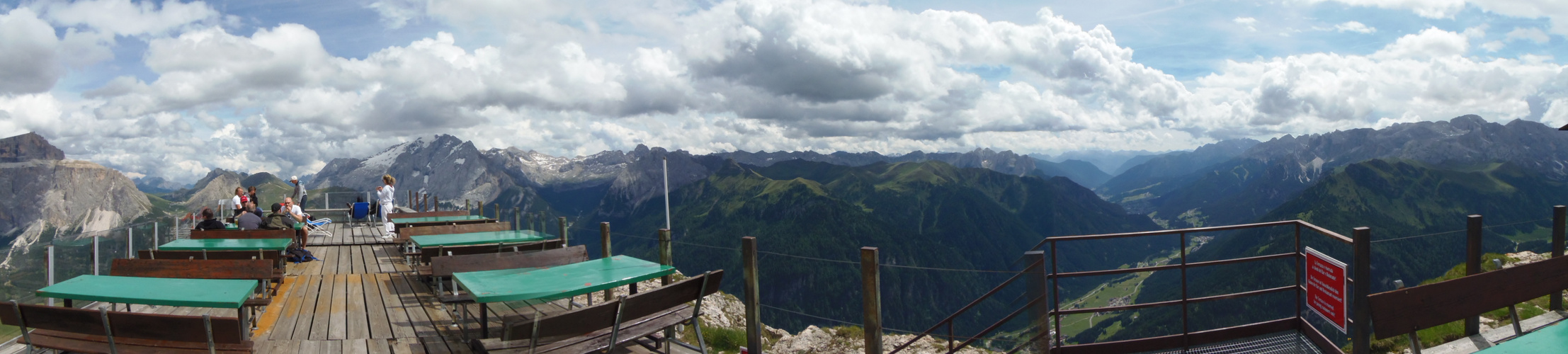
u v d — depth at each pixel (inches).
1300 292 283.6
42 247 352.5
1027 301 230.7
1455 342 285.3
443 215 789.2
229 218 818.8
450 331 312.7
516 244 437.7
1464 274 507.8
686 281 250.1
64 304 261.4
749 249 273.4
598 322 219.1
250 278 314.2
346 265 539.8
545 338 205.6
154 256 394.0
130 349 220.1
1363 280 222.7
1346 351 293.6
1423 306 207.2
